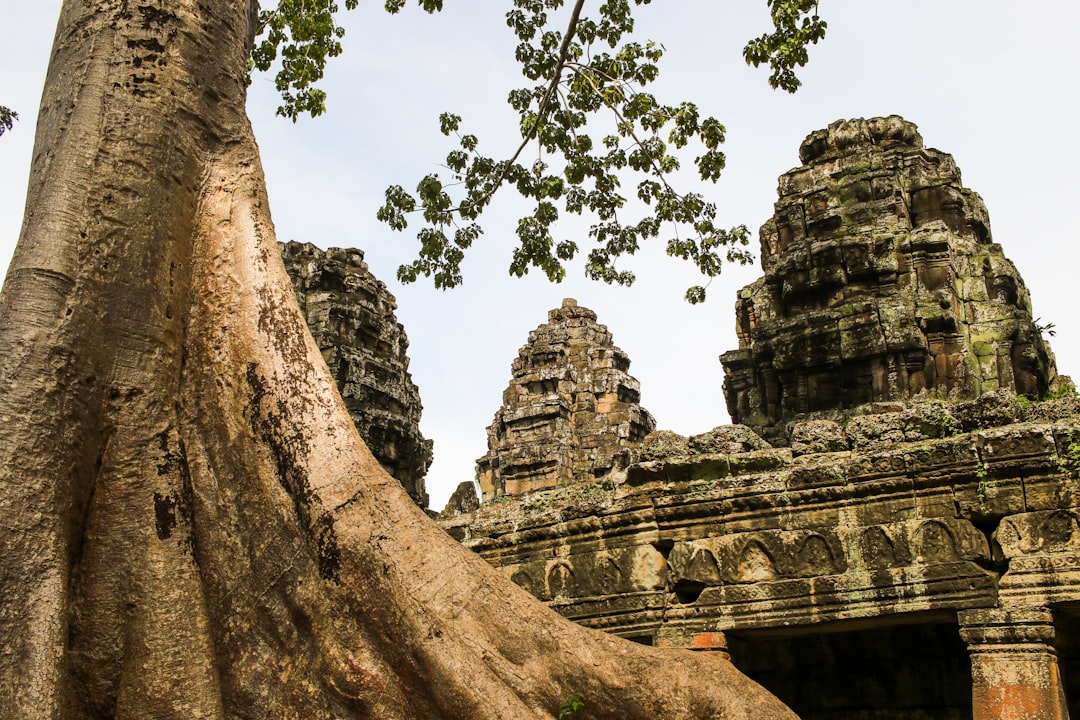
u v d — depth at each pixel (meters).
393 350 33.00
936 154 22.11
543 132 17.30
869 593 12.95
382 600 6.50
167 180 7.45
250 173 7.91
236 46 8.22
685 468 14.76
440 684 6.25
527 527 15.78
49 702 5.74
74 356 6.65
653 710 6.61
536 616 6.77
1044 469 12.30
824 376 20.36
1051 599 11.81
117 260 7.04
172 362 7.18
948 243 20.09
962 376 19.30
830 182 21.73
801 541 13.60
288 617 6.64
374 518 6.71
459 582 6.65
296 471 6.84
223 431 7.09
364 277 32.12
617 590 14.77
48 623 5.95
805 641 16.41
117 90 7.46
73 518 6.47
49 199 7.01
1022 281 21.33
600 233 18.22
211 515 6.92
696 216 17.62
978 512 12.59
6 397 6.38
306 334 7.36
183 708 6.34
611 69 16.41
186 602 6.64
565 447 38.16
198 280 7.48
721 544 14.11
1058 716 11.48
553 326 42.06
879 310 19.56
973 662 12.13
